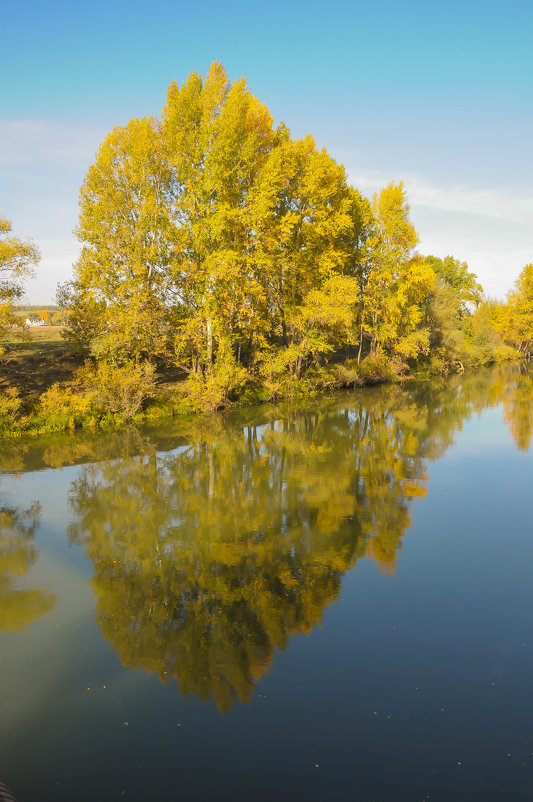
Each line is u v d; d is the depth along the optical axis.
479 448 22.92
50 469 19.69
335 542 12.94
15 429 25.47
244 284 32.12
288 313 37.16
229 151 30.17
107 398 28.95
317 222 36.62
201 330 32.50
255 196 31.36
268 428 27.42
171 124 30.92
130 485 17.70
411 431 26.72
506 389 43.97
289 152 34.88
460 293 93.50
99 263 30.20
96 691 7.62
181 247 30.17
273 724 6.97
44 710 7.21
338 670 8.09
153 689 7.67
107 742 6.67
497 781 6.04
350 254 42.22
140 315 29.47
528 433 26.03
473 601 10.12
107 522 14.35
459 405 35.06
